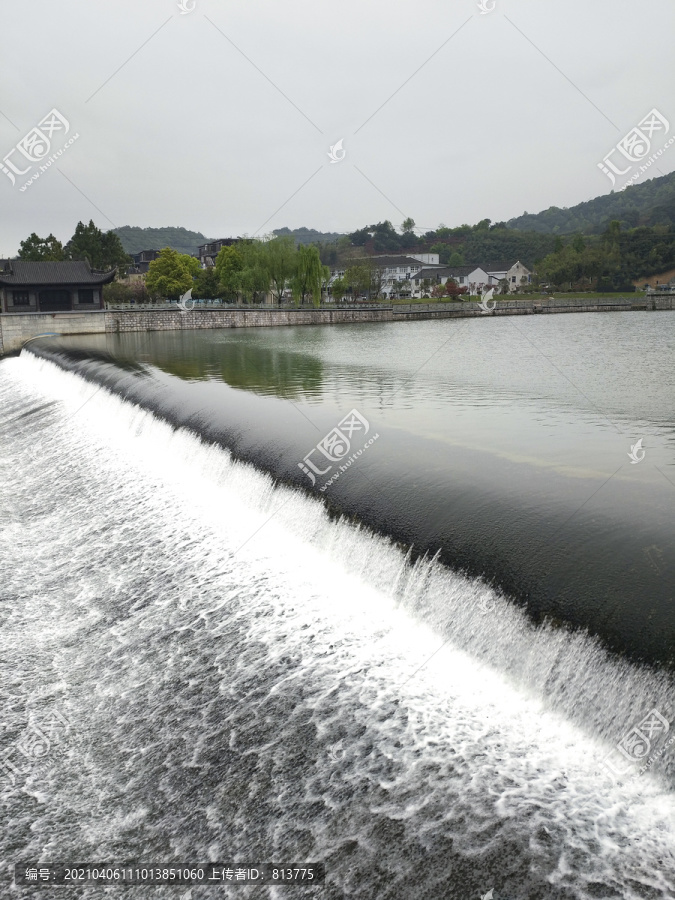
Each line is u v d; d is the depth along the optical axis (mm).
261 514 15016
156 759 8867
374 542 11742
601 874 6312
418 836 6992
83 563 14914
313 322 95375
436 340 60250
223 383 28734
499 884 6375
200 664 10469
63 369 37188
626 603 8305
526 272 144625
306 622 10945
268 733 8781
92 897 7254
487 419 20609
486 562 9898
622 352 46312
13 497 20016
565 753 7703
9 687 10781
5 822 8211
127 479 19031
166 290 99312
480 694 8805
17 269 76125
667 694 7227
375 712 8766
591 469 14078
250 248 97000
